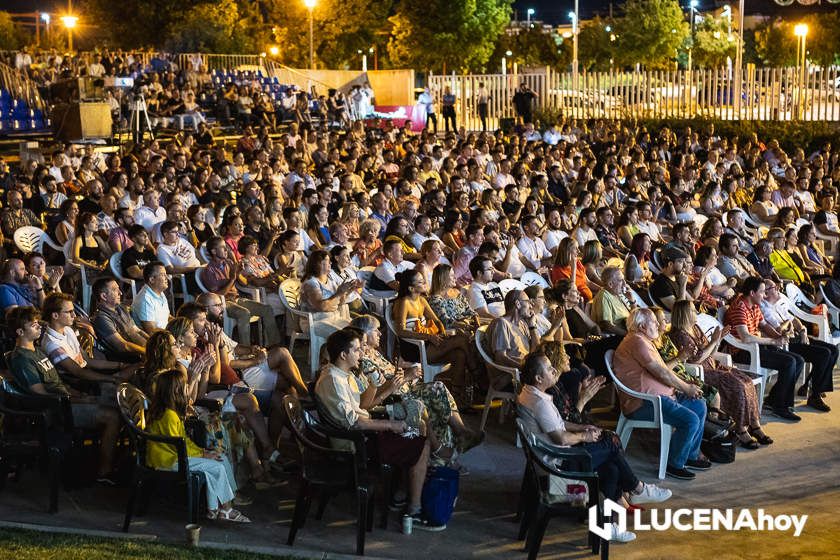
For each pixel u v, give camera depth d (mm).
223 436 7863
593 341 10477
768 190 19766
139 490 7363
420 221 14469
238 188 18266
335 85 41406
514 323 9914
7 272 10180
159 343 7855
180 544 7066
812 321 12070
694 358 9891
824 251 18078
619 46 58344
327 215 14703
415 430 7672
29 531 7152
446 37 50531
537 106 37500
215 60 39719
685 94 35281
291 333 11234
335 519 7773
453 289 12023
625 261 13344
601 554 7160
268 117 31000
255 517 7730
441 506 7625
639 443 9742
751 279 11000
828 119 34062
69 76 29828
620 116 35875
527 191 19922
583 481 7141
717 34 63938
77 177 17922
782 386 10695
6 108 26594
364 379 8445
